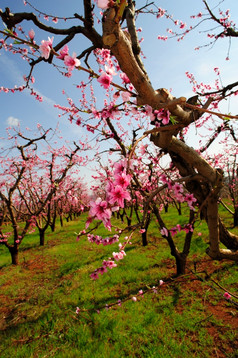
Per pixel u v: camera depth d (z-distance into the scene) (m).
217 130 4.54
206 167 2.04
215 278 4.71
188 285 4.56
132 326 3.45
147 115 1.45
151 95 1.35
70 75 1.76
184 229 2.36
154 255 6.74
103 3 0.92
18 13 2.51
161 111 1.43
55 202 14.50
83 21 2.32
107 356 2.89
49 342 3.30
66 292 4.89
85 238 10.37
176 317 3.56
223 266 5.23
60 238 11.44
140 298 4.23
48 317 3.86
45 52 1.07
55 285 5.44
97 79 1.18
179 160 2.49
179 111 1.60
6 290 5.46
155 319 3.52
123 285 4.96
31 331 3.67
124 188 1.06
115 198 1.05
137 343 3.11
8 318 4.20
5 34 0.98
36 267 7.10
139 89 1.33
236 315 3.45
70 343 3.23
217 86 8.03
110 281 5.21
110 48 1.17
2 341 3.50
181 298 4.12
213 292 4.16
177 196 2.40
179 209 13.33
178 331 3.28
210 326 3.29
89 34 2.51
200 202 2.39
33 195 12.74
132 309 3.89
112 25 1.05
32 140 8.08
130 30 2.28
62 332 3.48
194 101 2.08
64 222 19.97
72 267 6.54
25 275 6.45
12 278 6.28
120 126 8.84
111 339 3.27
